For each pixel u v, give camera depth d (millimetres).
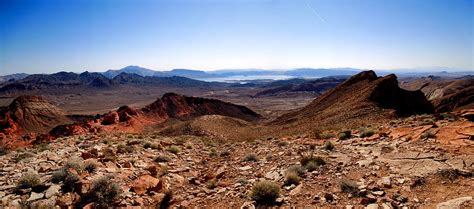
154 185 13227
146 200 11742
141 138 32000
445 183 9617
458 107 85000
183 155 22328
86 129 78938
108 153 18078
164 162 18828
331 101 74500
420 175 10555
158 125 127062
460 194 8625
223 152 23109
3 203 10109
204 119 86875
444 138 15039
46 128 139500
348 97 67000
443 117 23203
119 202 10961
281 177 13258
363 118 42750
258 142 29125
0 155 21328
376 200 9172
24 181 11539
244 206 10188
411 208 8398
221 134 70750
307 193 10719
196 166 19312
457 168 10453
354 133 23766
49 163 15727
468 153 11977
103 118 102938
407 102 52750
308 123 56344
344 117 47031
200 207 11039
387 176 11102
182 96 184125
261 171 15352
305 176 12797
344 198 9781
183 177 15930
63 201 10477
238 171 16156
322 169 13461
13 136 88250
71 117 161875
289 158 17125
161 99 173125
